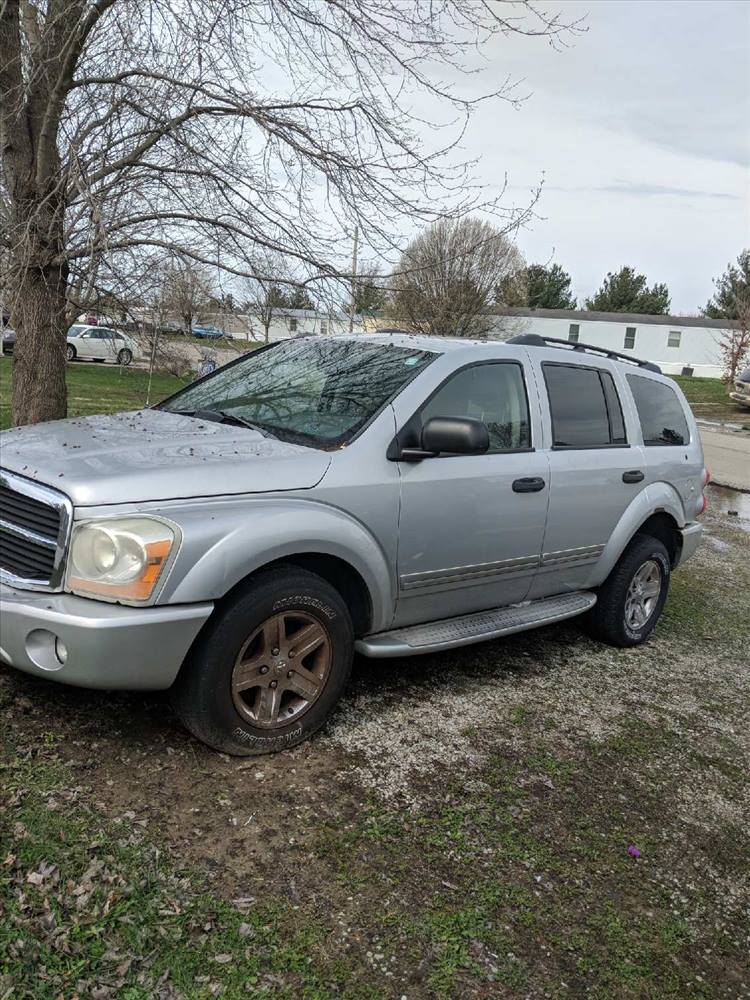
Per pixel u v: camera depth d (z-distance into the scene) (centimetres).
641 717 426
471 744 370
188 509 302
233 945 234
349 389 398
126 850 264
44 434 362
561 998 236
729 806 352
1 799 278
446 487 384
